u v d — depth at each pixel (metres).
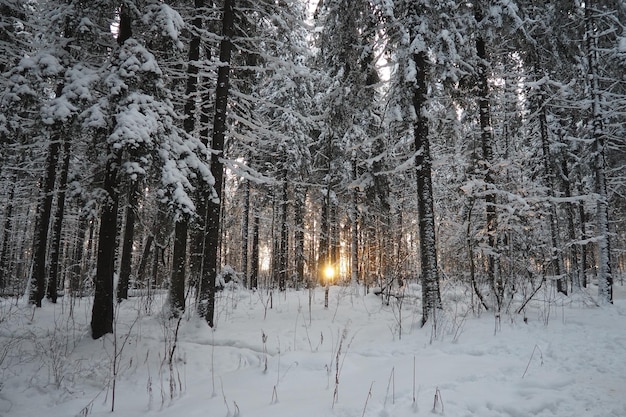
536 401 4.37
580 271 20.42
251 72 12.27
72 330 8.50
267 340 8.16
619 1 13.80
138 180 7.28
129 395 5.41
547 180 15.77
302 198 24.27
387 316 10.91
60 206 13.74
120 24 8.35
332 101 11.73
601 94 13.67
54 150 12.48
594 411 4.17
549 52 12.95
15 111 7.36
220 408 4.54
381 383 5.24
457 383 5.10
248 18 10.95
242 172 10.41
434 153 15.35
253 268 24.89
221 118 10.18
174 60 10.38
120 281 12.75
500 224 10.60
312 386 5.38
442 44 9.63
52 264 13.52
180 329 8.77
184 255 10.02
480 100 11.86
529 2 12.31
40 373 6.00
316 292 17.22
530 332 8.03
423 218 9.75
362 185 16.08
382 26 9.98
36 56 7.16
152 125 7.11
